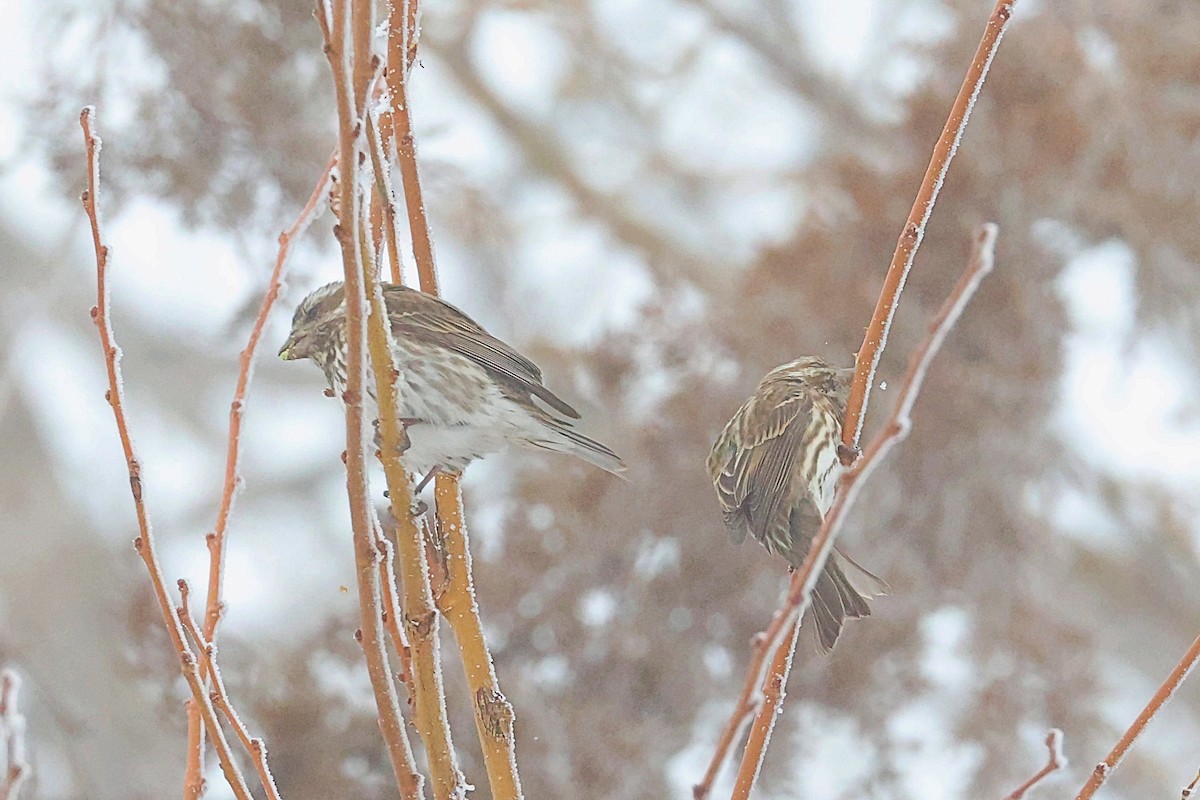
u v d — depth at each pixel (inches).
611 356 593.9
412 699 220.1
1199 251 619.2
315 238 539.8
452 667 482.3
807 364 324.2
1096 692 599.5
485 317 793.6
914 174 590.6
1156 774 745.0
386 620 219.3
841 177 605.9
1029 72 599.8
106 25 526.9
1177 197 622.2
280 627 728.3
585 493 547.8
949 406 568.1
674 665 528.4
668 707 526.9
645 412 588.4
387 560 217.9
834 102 901.8
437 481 248.8
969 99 225.9
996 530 572.4
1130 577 763.4
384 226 223.0
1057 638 592.7
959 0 639.1
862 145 896.3
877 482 573.6
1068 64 617.9
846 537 568.1
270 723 469.1
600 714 518.9
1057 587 663.1
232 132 531.8
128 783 610.2
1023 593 588.7
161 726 584.7
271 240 536.4
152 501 804.0
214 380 846.5
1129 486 754.2
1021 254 579.2
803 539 300.4
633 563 542.0
